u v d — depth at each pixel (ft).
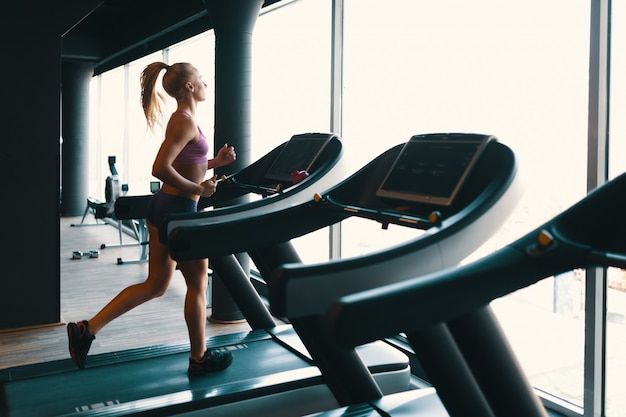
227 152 10.71
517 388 5.40
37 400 9.02
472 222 6.12
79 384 9.57
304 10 16.37
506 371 5.38
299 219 8.28
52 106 14.99
